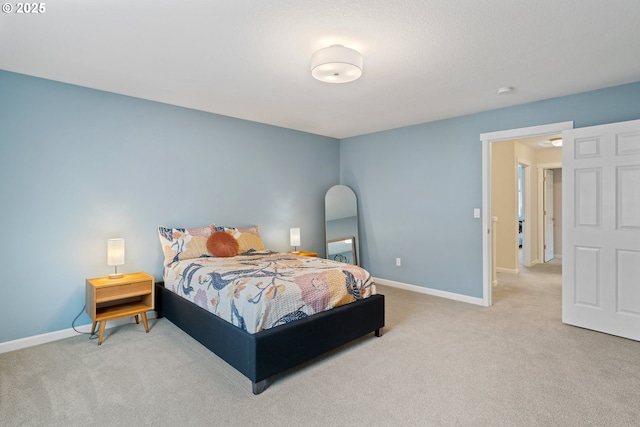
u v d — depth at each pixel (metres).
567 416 1.95
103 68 2.85
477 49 2.50
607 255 3.18
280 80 3.12
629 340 3.03
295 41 2.38
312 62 2.45
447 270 4.48
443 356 2.74
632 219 3.04
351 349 2.88
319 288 2.73
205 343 2.73
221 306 2.63
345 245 5.46
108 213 3.46
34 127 3.03
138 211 3.67
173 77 3.04
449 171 4.44
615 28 2.20
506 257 6.18
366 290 3.13
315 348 2.55
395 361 2.66
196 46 2.45
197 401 2.13
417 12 2.02
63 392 2.23
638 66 2.80
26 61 2.71
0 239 2.88
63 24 2.14
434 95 3.53
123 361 2.67
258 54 2.58
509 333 3.22
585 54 2.58
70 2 1.89
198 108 4.04
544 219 7.38
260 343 2.20
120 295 3.12
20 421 1.93
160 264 3.84
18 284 2.96
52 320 3.13
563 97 3.53
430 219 4.65
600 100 3.32
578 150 3.34
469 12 2.02
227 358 2.44
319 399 2.15
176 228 3.93
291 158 5.18
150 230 3.76
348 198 5.56
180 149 3.98
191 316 2.97
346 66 2.39
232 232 4.22
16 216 2.95
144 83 3.20
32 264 3.03
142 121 3.68
